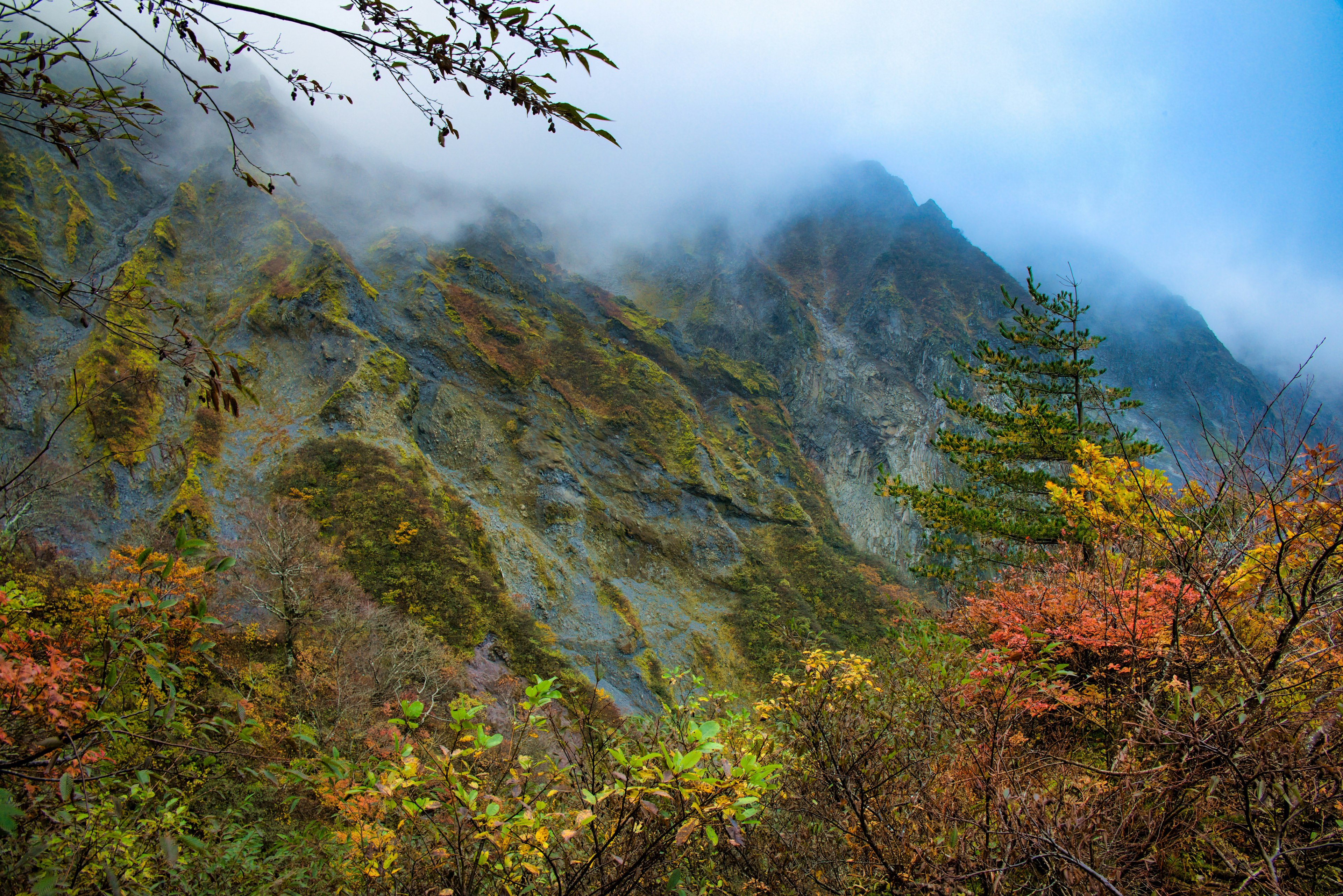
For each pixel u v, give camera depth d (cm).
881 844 318
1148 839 254
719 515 6228
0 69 201
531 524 5225
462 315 6762
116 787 318
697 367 8775
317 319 5241
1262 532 369
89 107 215
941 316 10738
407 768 233
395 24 198
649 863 234
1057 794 284
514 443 5791
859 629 5197
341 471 4184
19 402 3562
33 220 5062
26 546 1850
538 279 8394
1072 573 652
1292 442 342
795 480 7556
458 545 4000
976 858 273
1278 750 254
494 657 3416
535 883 258
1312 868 254
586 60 203
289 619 2144
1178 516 411
